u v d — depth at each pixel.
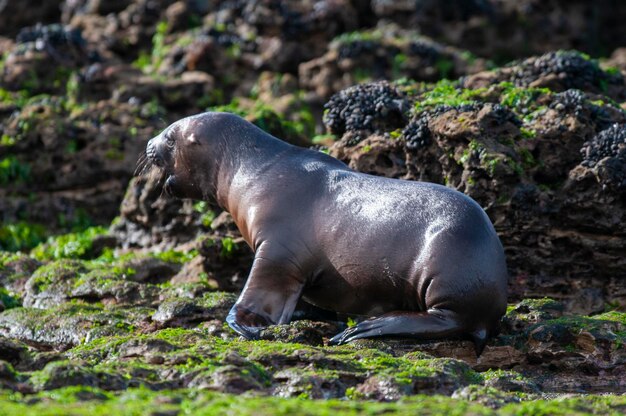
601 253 42.84
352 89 49.41
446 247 34.47
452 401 27.23
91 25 87.31
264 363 30.80
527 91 47.50
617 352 35.31
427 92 50.19
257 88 77.69
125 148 63.56
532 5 93.00
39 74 73.88
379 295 36.31
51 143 62.72
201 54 78.25
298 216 37.59
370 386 29.11
